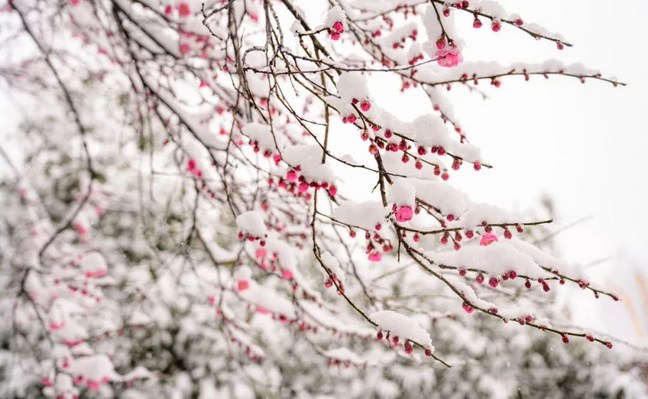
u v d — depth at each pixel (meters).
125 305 5.58
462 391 5.47
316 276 5.45
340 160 1.61
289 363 5.92
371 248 1.83
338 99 1.63
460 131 2.22
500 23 1.70
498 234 1.85
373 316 1.67
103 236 6.05
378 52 2.57
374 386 5.46
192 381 5.71
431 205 1.65
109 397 5.46
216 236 5.67
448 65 1.80
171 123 3.20
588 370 5.88
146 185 6.12
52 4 3.29
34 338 5.13
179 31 2.77
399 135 1.62
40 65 4.49
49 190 6.27
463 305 1.67
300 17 2.06
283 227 3.23
